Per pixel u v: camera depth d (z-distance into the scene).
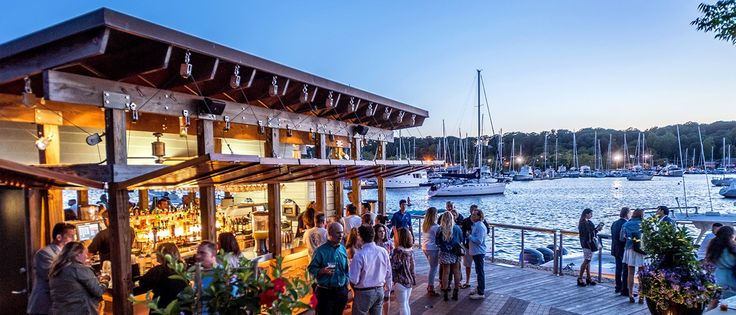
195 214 8.12
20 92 6.12
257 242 7.55
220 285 2.40
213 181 5.94
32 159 7.39
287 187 12.59
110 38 4.78
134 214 7.46
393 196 58.62
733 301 4.12
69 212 8.16
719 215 14.17
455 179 58.38
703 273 4.77
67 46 4.65
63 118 6.89
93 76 5.33
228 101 7.12
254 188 10.88
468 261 8.05
